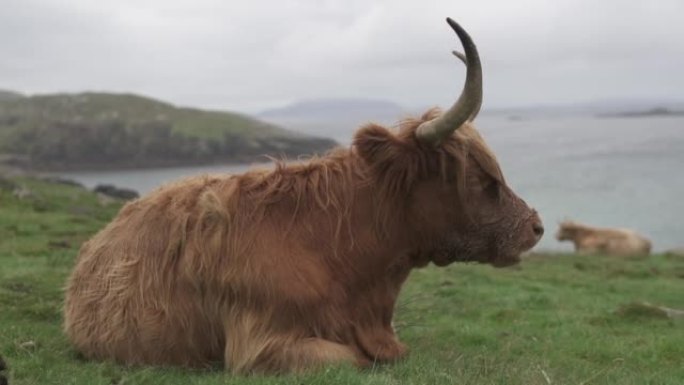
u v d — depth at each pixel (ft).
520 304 42.68
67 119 539.29
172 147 513.45
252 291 19.76
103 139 515.50
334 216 20.67
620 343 30.14
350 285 20.74
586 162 332.60
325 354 19.47
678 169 288.71
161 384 19.08
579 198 206.59
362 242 20.75
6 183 117.19
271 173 21.34
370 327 21.20
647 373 24.62
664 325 35.42
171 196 21.93
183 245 20.52
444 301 41.91
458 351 26.37
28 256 50.49
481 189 21.12
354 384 18.07
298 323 19.86
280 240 20.22
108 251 22.08
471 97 19.13
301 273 19.95
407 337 29.12
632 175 268.00
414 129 20.86
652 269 72.95
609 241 95.66
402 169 20.68
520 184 244.83
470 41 18.57
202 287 20.26
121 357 21.12
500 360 25.07
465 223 21.09
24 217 79.05
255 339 19.66
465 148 20.68
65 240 61.82
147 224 21.54
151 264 20.88
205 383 18.75
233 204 20.59
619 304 44.24
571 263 75.46
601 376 23.52
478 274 57.06
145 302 20.76
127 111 574.97
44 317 28.66
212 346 20.63
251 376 19.17
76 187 151.94
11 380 18.58
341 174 21.16
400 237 21.16
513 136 651.25
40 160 495.00
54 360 21.65
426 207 20.95
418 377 19.77
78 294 22.47
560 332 33.06
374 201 20.86
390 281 21.53
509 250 21.26
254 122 583.17
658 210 180.75
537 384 21.03
